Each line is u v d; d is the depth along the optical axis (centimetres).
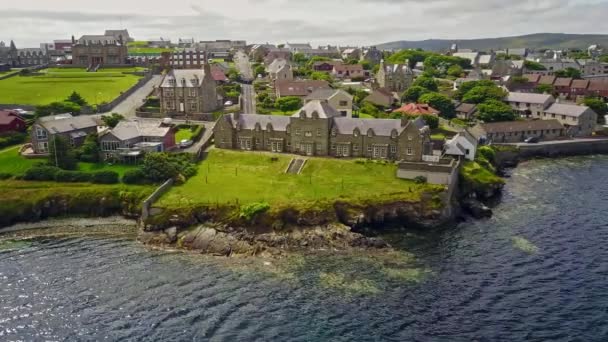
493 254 8031
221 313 6341
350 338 5816
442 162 11075
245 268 7662
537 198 10900
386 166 11200
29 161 11450
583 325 6006
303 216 8894
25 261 7931
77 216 9812
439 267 7588
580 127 16688
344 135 11962
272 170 11338
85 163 11575
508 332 5894
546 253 8012
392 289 6919
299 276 7350
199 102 15700
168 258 8081
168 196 9756
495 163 13538
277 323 6116
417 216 9344
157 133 12300
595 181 12238
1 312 6394
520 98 19262
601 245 8281
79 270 7594
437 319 6175
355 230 9006
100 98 17500
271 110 16350
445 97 17812
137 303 6588
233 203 9294
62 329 6034
